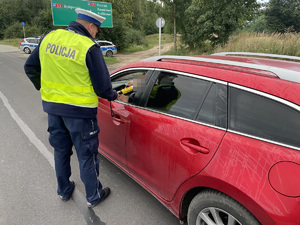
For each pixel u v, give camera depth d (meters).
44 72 1.92
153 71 2.19
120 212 2.30
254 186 1.30
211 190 1.60
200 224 1.72
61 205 2.37
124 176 2.88
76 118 1.93
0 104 5.72
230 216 1.48
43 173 2.91
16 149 3.48
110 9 18.23
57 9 16.59
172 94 1.96
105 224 2.15
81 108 1.91
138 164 2.26
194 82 1.82
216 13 15.06
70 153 2.28
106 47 19.50
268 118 1.40
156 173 2.03
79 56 1.77
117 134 2.48
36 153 3.37
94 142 2.10
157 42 47.75
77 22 1.87
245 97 1.51
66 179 2.33
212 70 1.73
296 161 1.23
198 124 1.70
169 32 23.22
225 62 1.84
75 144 2.06
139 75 2.34
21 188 2.62
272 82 1.43
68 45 1.80
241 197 1.35
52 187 2.65
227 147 1.48
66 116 1.92
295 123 1.30
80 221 2.18
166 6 20.70
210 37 15.93
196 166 1.60
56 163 2.24
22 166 3.05
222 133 1.55
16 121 4.60
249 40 11.59
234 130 1.52
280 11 30.58
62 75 1.85
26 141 3.74
